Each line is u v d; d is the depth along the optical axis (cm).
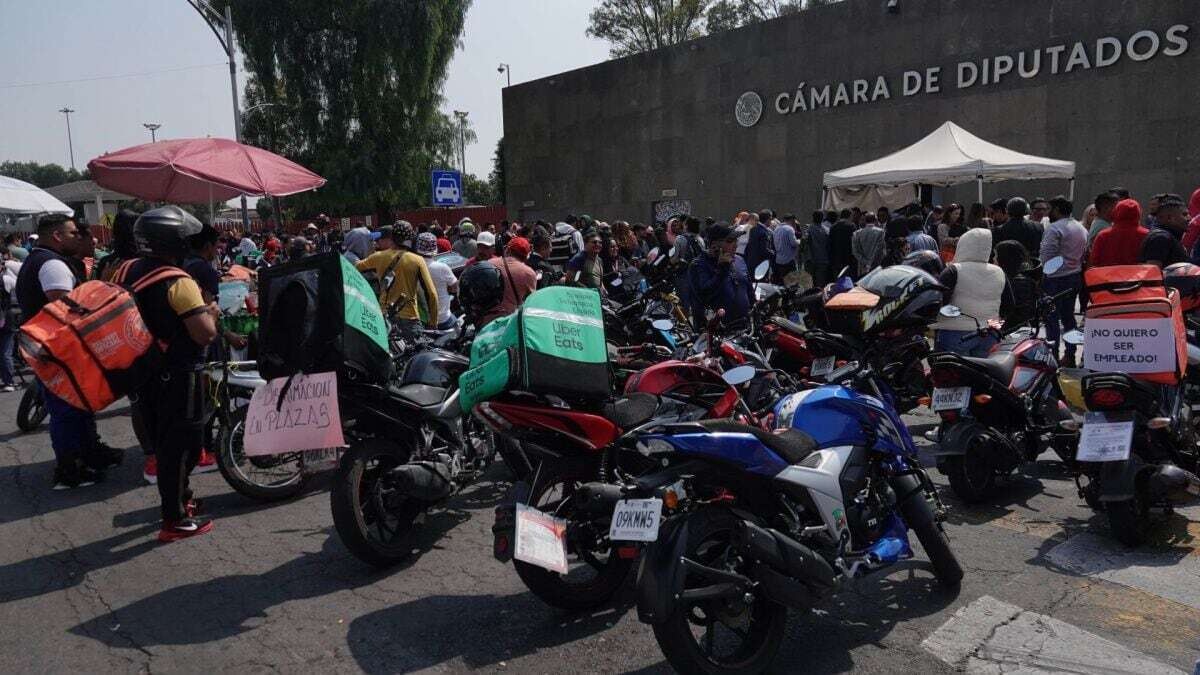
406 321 726
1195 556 423
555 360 353
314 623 389
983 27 1794
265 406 432
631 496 307
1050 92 1705
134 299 453
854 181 1406
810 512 350
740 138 2311
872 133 2014
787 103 2184
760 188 2281
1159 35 1554
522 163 3011
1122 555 429
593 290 382
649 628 375
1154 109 1573
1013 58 1753
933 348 696
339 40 3180
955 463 502
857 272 1432
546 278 914
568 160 2838
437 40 3269
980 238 624
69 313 433
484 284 566
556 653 354
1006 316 634
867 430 374
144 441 616
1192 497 414
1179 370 429
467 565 454
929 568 423
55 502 582
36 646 374
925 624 364
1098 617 364
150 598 421
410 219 3747
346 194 3206
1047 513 494
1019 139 1759
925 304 588
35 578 452
